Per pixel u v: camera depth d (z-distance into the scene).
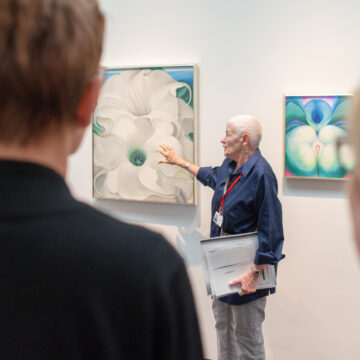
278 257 2.21
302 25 2.48
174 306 0.49
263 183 2.21
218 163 2.75
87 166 3.13
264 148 2.63
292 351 2.71
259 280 2.26
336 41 2.43
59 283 0.44
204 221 2.85
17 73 0.42
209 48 2.69
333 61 2.44
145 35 2.85
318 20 2.45
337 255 2.57
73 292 0.44
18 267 0.44
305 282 2.65
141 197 2.94
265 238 2.19
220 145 2.73
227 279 2.21
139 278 0.46
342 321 2.60
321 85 2.48
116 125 2.94
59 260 0.44
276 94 2.57
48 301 0.44
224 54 2.66
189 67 2.71
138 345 0.46
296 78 2.52
